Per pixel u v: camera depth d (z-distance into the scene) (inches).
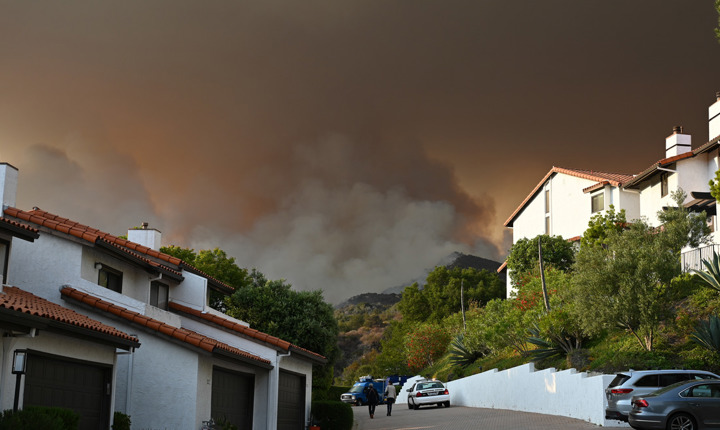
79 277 724.7
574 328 1208.8
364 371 3486.7
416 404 1596.9
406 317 3521.2
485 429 971.9
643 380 837.2
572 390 1071.0
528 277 1790.1
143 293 886.4
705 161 1567.4
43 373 540.7
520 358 1466.5
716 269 1102.4
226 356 778.2
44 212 829.2
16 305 480.1
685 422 722.8
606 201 1923.0
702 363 964.0
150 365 744.3
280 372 997.2
